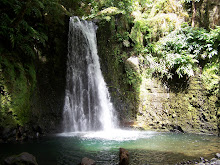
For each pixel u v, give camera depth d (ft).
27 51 21.56
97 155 14.57
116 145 17.81
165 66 31.27
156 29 34.71
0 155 14.23
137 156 14.43
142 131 26.68
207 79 28.22
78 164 12.47
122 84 31.89
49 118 24.34
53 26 27.35
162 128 28.25
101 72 31.24
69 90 27.40
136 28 34.47
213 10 31.99
